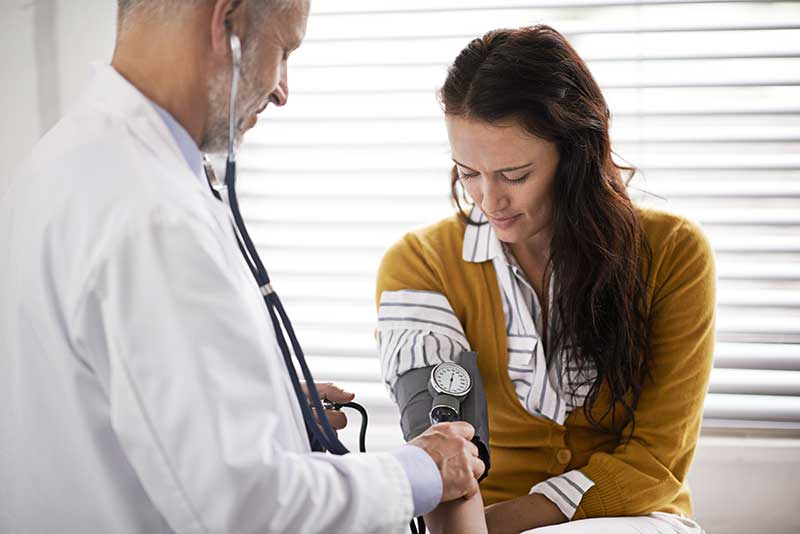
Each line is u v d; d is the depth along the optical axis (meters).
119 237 0.81
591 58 1.73
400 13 1.80
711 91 1.78
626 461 1.32
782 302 1.75
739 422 1.80
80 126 0.89
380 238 1.85
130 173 0.84
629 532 1.25
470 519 1.11
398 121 1.82
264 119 1.84
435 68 1.81
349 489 0.90
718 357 1.76
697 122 1.78
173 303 0.80
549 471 1.38
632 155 1.78
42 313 0.85
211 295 0.83
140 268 0.81
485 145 1.22
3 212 0.91
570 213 1.29
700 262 1.34
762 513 1.81
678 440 1.33
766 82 1.72
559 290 1.33
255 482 0.81
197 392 0.80
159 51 0.93
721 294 1.77
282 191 1.84
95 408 0.86
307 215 1.84
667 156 1.77
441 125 1.83
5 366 0.89
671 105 1.76
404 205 1.85
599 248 1.28
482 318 1.39
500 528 1.27
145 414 0.80
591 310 1.30
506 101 1.19
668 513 1.36
